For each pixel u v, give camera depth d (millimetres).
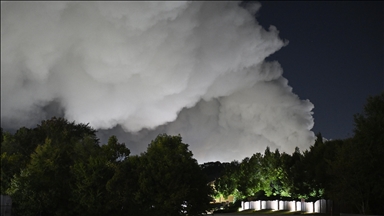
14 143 45375
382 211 37812
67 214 36719
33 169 36469
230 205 82375
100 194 37281
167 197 38531
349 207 48688
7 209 24391
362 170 36344
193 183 40812
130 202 39156
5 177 37250
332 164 39250
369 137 36312
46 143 38688
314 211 56094
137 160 41250
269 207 67625
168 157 39656
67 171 38781
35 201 35031
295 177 61156
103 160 38562
